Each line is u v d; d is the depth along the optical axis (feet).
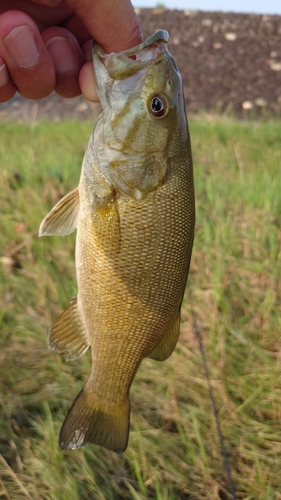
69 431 0.89
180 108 0.85
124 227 0.83
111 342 0.88
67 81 0.90
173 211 0.84
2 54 0.80
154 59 0.83
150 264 0.84
